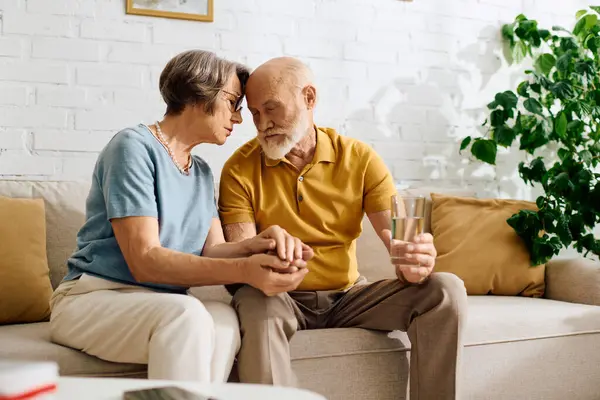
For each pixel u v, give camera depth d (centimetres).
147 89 254
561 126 281
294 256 161
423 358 172
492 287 249
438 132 298
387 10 290
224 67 184
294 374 169
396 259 168
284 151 194
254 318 161
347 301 194
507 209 264
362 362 180
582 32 300
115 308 152
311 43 278
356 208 203
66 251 209
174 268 159
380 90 288
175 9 257
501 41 311
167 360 138
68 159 244
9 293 187
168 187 175
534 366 206
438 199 269
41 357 151
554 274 249
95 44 248
